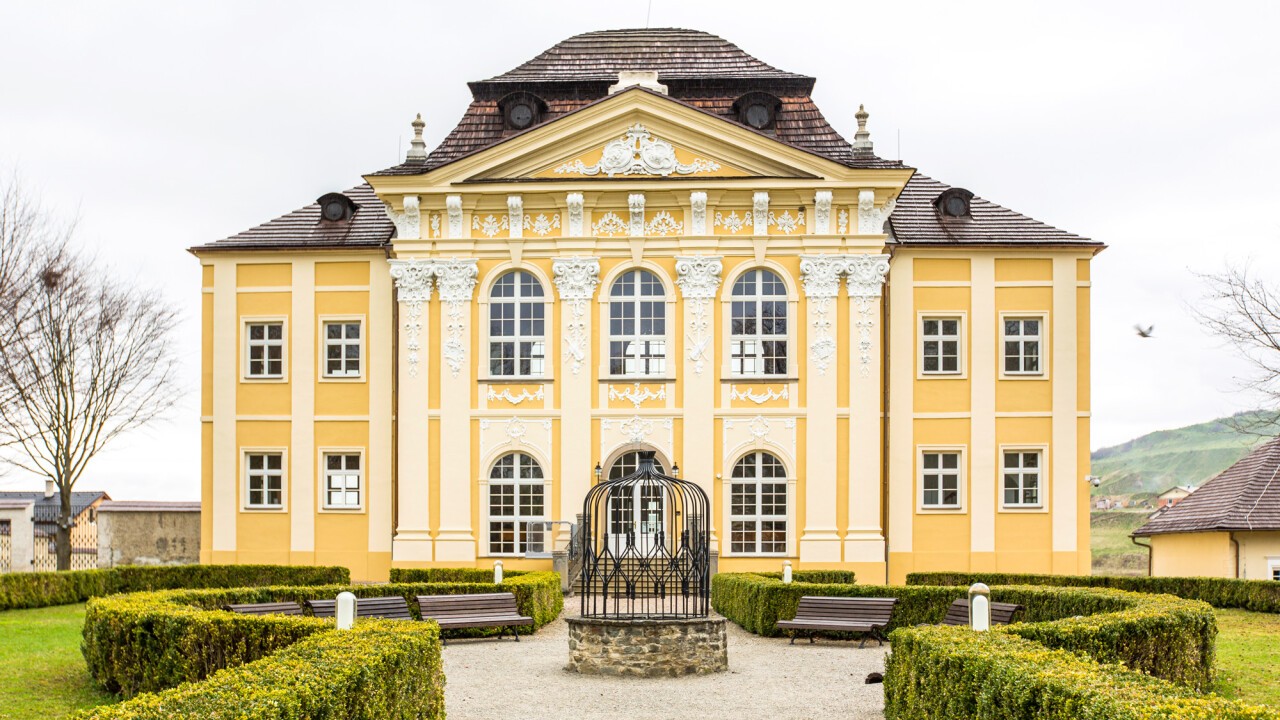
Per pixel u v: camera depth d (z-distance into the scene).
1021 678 13.36
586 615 22.80
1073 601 23.95
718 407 39.06
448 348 39.47
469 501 39.19
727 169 39.16
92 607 20.56
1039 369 40.62
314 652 14.79
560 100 41.91
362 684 13.97
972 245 40.47
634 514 38.91
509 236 39.53
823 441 38.84
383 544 40.62
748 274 39.41
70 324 46.75
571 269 39.28
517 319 39.69
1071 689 12.41
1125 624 18.58
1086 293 40.75
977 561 40.06
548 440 39.25
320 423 41.06
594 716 18.11
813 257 39.03
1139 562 59.22
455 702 19.16
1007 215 41.84
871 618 25.91
